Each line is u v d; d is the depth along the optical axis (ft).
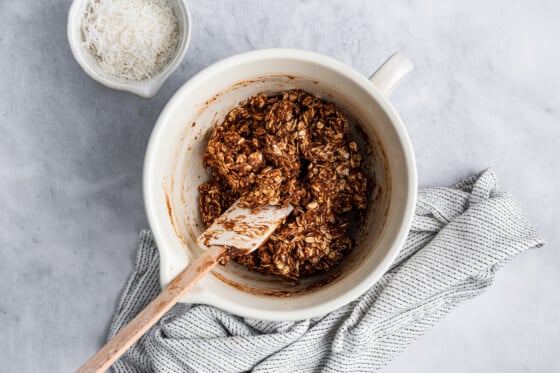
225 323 2.81
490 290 3.00
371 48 2.94
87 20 2.74
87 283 2.97
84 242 2.96
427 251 2.81
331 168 2.54
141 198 2.95
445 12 2.95
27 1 2.91
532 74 2.97
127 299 2.94
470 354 3.00
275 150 2.49
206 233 2.44
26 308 2.97
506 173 2.98
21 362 2.97
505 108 2.97
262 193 2.46
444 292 2.84
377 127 2.41
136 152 2.94
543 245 2.93
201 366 2.80
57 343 2.97
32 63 2.92
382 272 2.34
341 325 2.80
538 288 3.00
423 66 2.95
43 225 2.96
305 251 2.51
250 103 2.59
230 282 2.47
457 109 2.96
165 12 2.77
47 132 2.94
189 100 2.37
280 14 2.93
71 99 2.93
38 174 2.95
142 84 2.70
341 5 2.93
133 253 2.96
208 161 2.56
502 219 2.78
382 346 2.85
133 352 2.90
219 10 2.92
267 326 2.81
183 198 2.56
